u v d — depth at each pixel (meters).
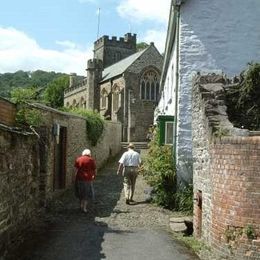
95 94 68.12
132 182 14.95
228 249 7.74
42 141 12.66
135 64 59.69
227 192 7.82
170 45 19.14
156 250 9.39
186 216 12.83
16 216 9.06
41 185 12.66
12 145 8.52
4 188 7.98
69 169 17.20
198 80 11.03
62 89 85.88
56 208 13.62
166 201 14.23
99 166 25.62
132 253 9.12
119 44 82.31
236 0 15.27
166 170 14.52
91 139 22.28
